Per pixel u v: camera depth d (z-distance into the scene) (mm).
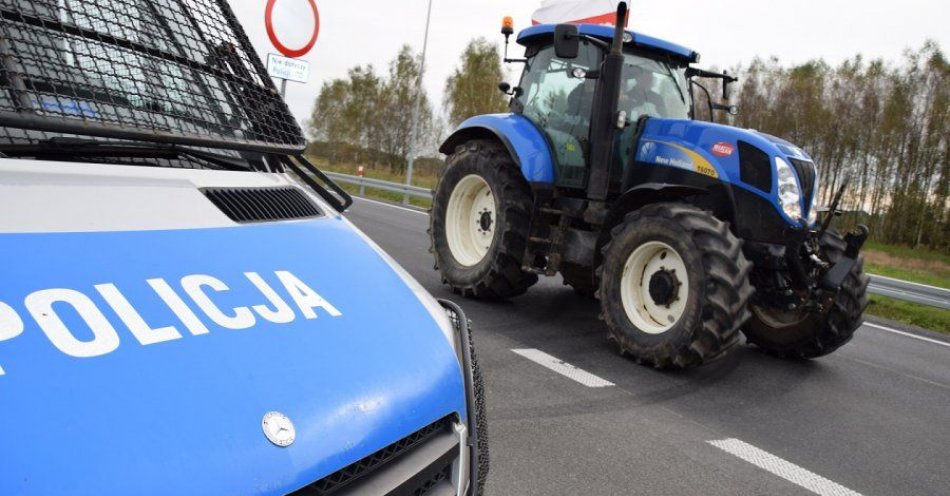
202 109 2248
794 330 5328
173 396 1244
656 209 4711
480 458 1896
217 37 2393
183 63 2244
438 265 6508
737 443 3611
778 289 4797
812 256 4793
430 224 6664
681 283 4602
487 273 5922
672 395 4246
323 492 1330
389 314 1790
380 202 16969
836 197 5109
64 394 1156
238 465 1206
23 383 1142
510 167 5871
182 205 1769
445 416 1673
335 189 2641
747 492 3076
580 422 3639
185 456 1166
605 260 4949
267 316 1533
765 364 5297
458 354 1885
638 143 5293
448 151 6953
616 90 5113
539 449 3246
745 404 4262
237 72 2439
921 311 8406
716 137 4879
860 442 3836
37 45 1822
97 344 1263
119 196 1676
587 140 5406
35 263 1356
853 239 4781
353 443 1383
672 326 4527
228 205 1888
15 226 1426
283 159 2631
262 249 1758
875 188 33906
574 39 4871
